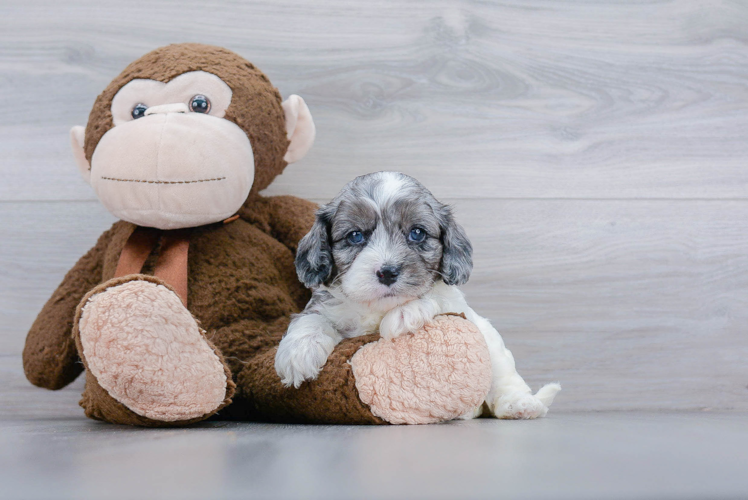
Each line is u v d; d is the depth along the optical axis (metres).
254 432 1.66
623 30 3.16
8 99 3.00
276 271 2.45
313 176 3.02
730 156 3.15
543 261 3.05
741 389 3.03
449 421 1.91
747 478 1.06
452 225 2.08
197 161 2.12
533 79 3.12
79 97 3.02
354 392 1.81
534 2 3.13
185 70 2.29
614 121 3.13
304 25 3.06
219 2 3.03
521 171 3.08
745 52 3.17
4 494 0.98
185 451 1.33
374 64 3.07
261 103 2.38
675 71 3.16
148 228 2.36
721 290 3.08
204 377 1.76
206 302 2.26
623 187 3.11
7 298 2.93
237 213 2.55
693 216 3.11
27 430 1.88
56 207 2.99
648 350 3.03
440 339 1.83
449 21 3.09
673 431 1.69
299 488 0.99
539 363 3.00
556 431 1.64
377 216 1.94
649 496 0.94
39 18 3.02
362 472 1.09
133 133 2.13
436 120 3.07
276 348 2.14
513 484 1.00
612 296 3.05
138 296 1.70
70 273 2.53
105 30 3.03
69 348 2.39
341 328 2.04
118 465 1.19
